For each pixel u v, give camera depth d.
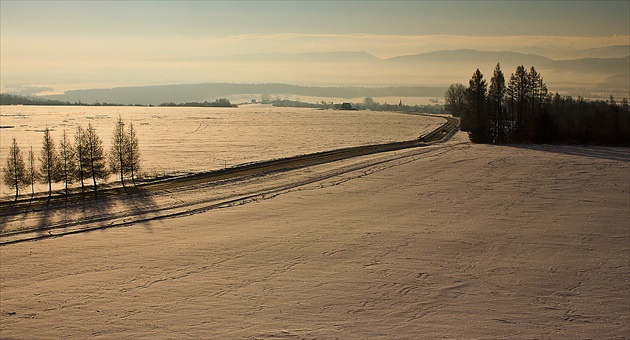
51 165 46.25
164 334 20.08
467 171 54.62
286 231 33.69
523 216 37.25
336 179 50.34
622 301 22.97
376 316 21.50
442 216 37.31
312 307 22.39
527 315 21.53
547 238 32.09
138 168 52.34
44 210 38.00
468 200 42.09
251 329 20.41
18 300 23.33
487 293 23.89
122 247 30.50
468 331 20.06
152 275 26.22
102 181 49.38
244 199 42.28
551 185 47.62
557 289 24.33
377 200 42.09
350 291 24.09
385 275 26.08
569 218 36.62
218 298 23.41
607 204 40.56
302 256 28.94
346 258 28.59
